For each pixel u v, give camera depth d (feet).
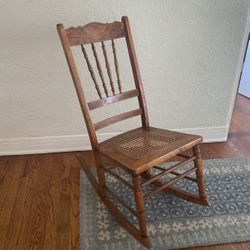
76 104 5.95
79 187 5.38
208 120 6.53
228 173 5.58
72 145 6.49
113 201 5.01
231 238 4.17
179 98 6.14
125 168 3.76
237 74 6.02
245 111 8.13
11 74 5.48
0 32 5.05
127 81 5.78
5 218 4.69
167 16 5.19
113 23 4.50
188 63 5.73
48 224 4.56
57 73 5.55
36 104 5.87
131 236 4.26
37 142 6.35
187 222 4.47
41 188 5.37
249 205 4.77
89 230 4.40
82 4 4.94
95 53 4.47
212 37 5.50
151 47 5.46
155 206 4.81
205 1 5.11
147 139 4.45
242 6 5.23
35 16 4.98
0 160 6.26
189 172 4.46
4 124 6.04
